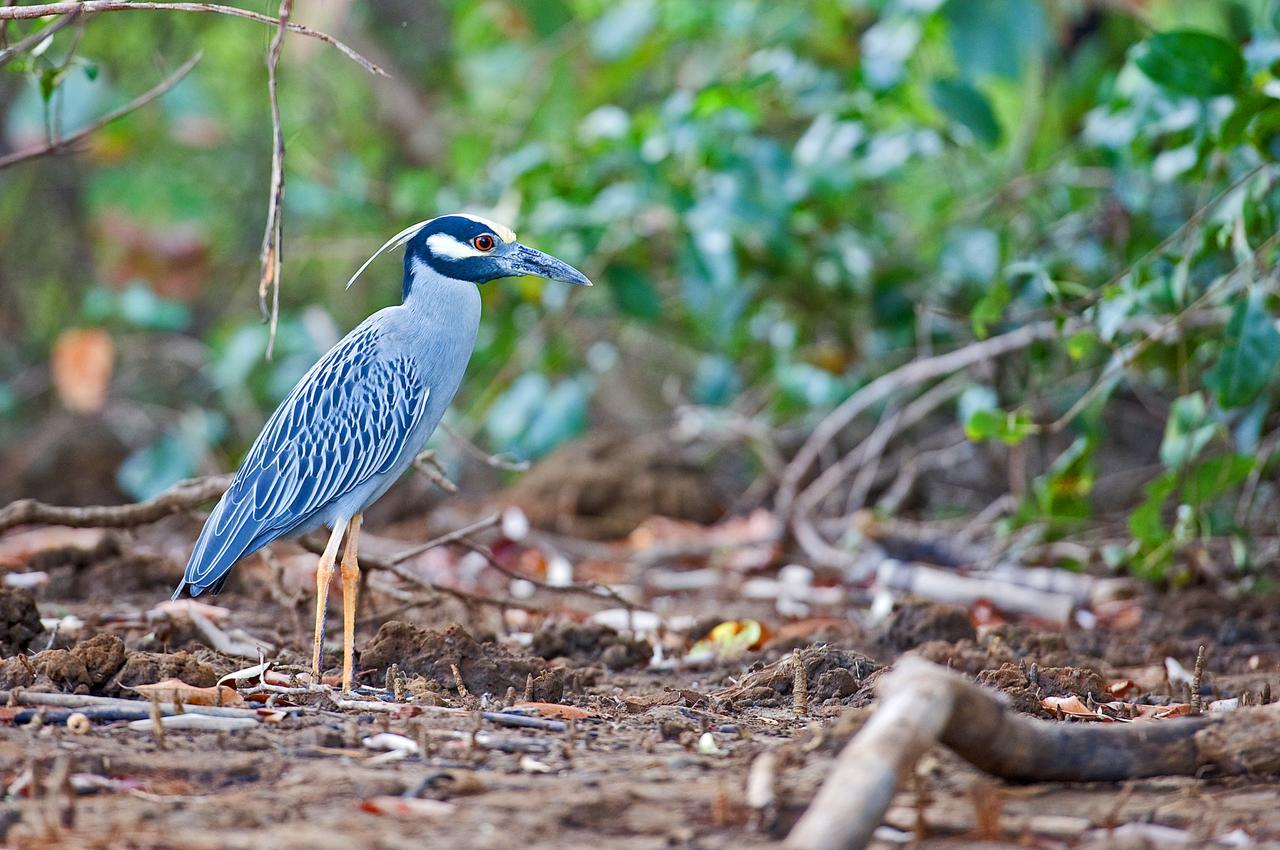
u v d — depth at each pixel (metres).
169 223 19.28
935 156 16.08
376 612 10.59
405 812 5.09
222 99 21.98
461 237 8.69
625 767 5.86
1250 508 12.73
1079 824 5.12
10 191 22.41
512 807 5.17
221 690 6.82
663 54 19.05
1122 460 17.80
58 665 6.91
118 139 18.05
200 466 18.34
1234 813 5.25
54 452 20.38
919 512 17.86
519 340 16.45
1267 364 10.02
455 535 10.08
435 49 22.17
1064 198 16.08
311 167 18.11
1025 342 13.61
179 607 9.96
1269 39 11.10
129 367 21.91
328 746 6.05
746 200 14.16
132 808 5.08
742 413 18.25
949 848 4.89
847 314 16.61
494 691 7.76
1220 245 11.12
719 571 14.84
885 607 11.76
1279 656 10.02
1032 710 7.47
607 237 15.03
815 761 5.77
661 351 20.77
